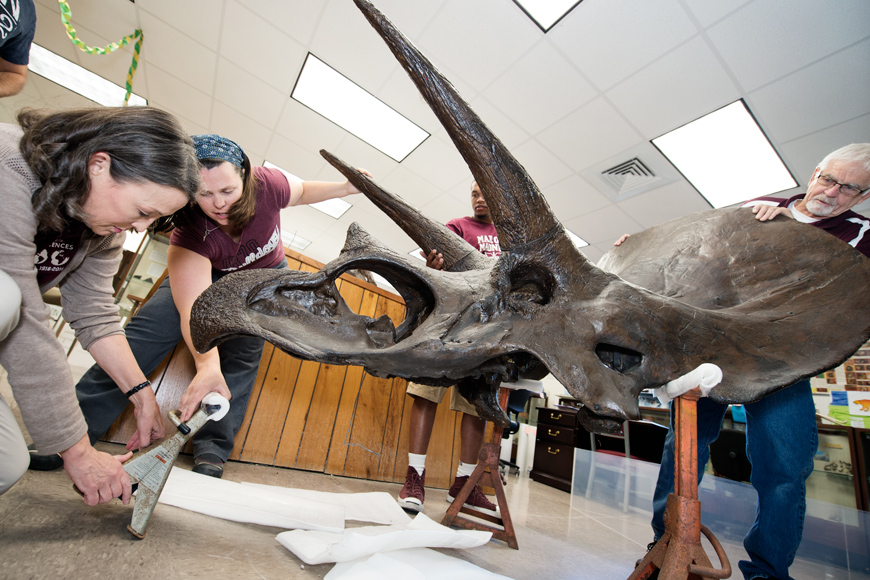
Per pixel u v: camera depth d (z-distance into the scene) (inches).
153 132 41.3
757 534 66.3
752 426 69.4
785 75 156.1
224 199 65.8
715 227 70.8
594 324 46.7
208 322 38.2
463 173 247.1
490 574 54.4
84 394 73.4
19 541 38.7
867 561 124.6
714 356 51.7
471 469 110.3
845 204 72.7
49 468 61.8
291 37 182.7
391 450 128.5
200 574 40.7
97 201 41.6
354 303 128.8
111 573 37.1
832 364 51.8
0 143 38.2
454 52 175.2
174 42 196.2
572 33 158.7
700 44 153.2
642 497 169.3
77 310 55.4
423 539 55.7
